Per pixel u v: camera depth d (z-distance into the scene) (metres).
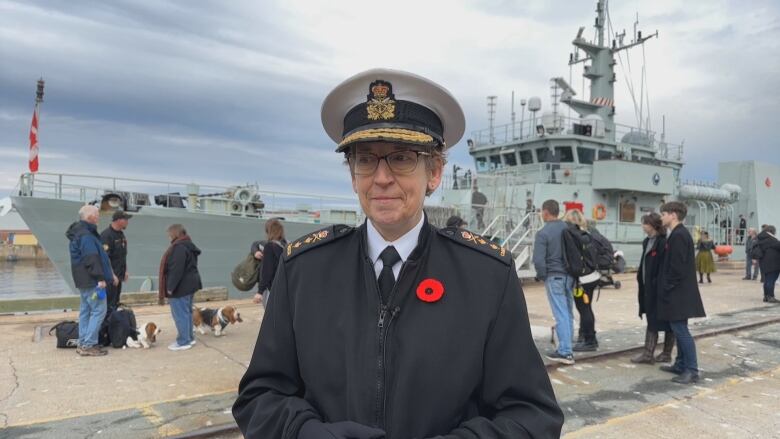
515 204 15.42
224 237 10.47
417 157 1.34
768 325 8.04
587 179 15.94
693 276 5.13
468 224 13.77
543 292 11.94
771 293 10.59
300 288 1.40
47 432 3.58
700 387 4.91
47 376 4.91
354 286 1.36
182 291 6.03
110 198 9.53
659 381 5.09
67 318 7.88
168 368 5.23
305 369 1.34
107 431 3.60
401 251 1.37
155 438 3.49
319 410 1.32
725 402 4.50
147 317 7.96
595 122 16.34
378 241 1.40
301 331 1.35
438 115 1.44
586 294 6.14
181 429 3.64
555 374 5.24
